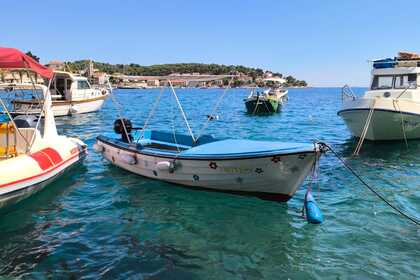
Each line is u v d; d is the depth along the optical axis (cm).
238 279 605
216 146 952
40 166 922
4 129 1015
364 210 880
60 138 1180
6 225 788
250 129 2369
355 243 720
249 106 3350
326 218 833
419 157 1427
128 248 696
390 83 1809
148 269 629
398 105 1598
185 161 955
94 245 707
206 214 849
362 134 1650
